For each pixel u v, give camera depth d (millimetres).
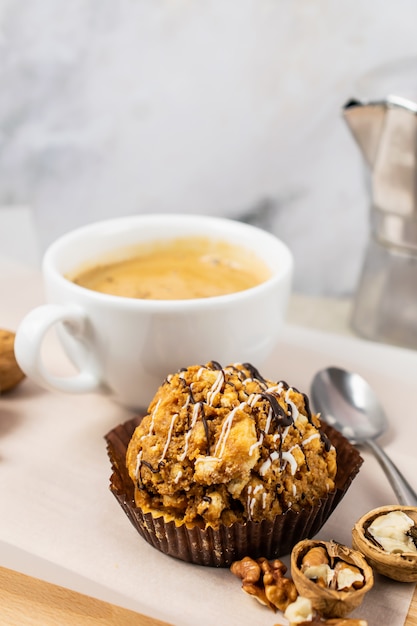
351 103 478
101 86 657
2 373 398
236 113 630
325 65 596
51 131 685
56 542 328
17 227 685
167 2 612
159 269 414
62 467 364
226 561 319
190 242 426
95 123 671
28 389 414
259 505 310
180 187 672
